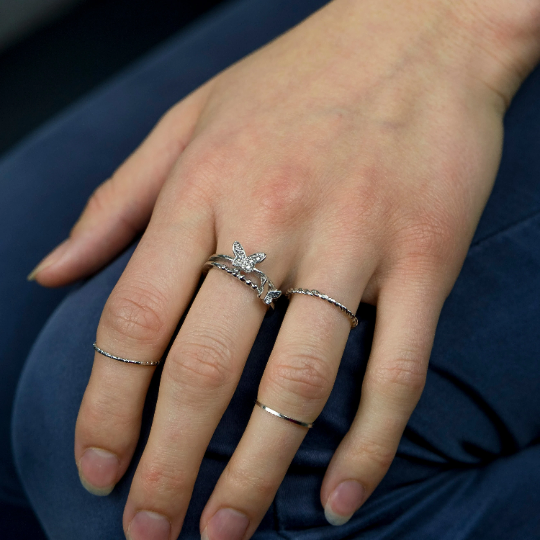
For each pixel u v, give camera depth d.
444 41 0.26
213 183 0.24
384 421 0.22
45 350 0.24
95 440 0.22
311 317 0.22
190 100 0.27
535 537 0.22
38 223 0.29
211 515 0.21
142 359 0.22
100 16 0.54
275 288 0.22
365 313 0.24
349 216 0.23
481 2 0.26
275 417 0.21
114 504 0.22
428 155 0.24
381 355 0.22
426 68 0.25
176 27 0.53
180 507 0.21
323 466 0.23
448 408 0.24
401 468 0.24
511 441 0.24
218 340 0.21
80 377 0.23
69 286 0.29
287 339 0.22
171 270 0.23
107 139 0.30
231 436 0.22
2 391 0.27
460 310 0.24
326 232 0.23
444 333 0.24
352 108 0.25
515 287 0.24
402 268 0.23
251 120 0.25
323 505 0.22
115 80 0.32
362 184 0.23
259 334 0.23
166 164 0.26
